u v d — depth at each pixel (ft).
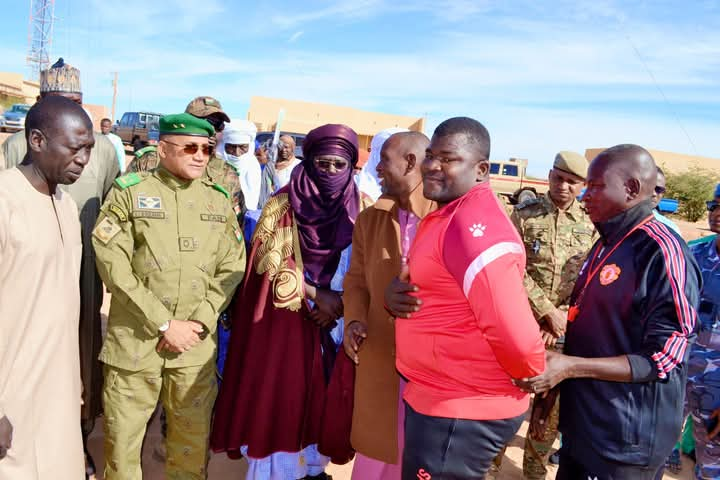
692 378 10.80
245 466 12.30
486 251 5.36
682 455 14.79
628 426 6.59
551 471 13.14
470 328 5.83
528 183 62.69
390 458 8.70
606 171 6.91
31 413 7.27
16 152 9.77
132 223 8.50
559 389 7.57
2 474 7.01
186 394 8.95
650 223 6.77
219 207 9.30
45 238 7.23
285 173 20.45
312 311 9.84
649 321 6.42
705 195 95.61
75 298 8.00
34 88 144.87
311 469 10.84
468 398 5.98
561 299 12.13
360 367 8.86
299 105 89.15
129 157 70.74
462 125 5.90
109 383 8.68
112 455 8.75
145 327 8.32
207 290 9.14
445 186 5.92
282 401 9.82
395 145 8.33
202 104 12.43
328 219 9.75
